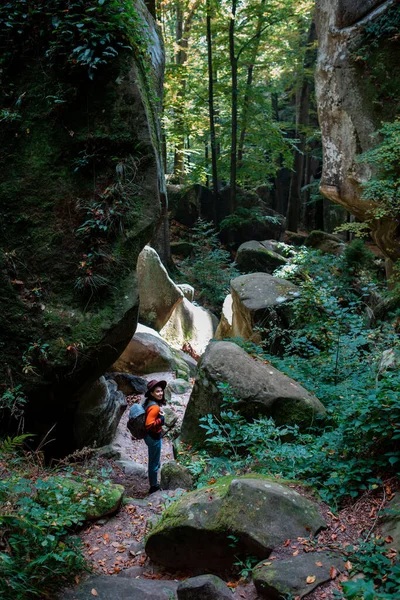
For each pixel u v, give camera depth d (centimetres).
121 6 593
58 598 329
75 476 504
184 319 1345
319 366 730
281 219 2044
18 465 483
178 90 1908
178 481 538
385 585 300
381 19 951
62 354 577
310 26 2123
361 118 990
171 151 2234
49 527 368
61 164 599
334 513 381
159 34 850
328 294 942
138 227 597
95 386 682
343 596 297
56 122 598
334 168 1052
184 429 608
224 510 368
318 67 1060
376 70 970
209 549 367
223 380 583
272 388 575
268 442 523
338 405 595
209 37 1867
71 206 595
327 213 2289
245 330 1044
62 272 592
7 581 308
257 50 2047
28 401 589
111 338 593
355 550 337
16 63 605
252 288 1054
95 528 450
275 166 2119
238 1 1866
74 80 594
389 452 406
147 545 388
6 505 367
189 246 1833
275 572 320
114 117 595
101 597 332
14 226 595
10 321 584
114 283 593
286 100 2805
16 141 602
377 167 970
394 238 999
